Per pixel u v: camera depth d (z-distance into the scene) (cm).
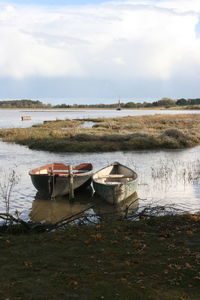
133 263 640
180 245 743
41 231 915
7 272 605
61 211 1207
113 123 4934
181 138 3119
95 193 1476
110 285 549
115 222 948
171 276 583
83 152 2717
